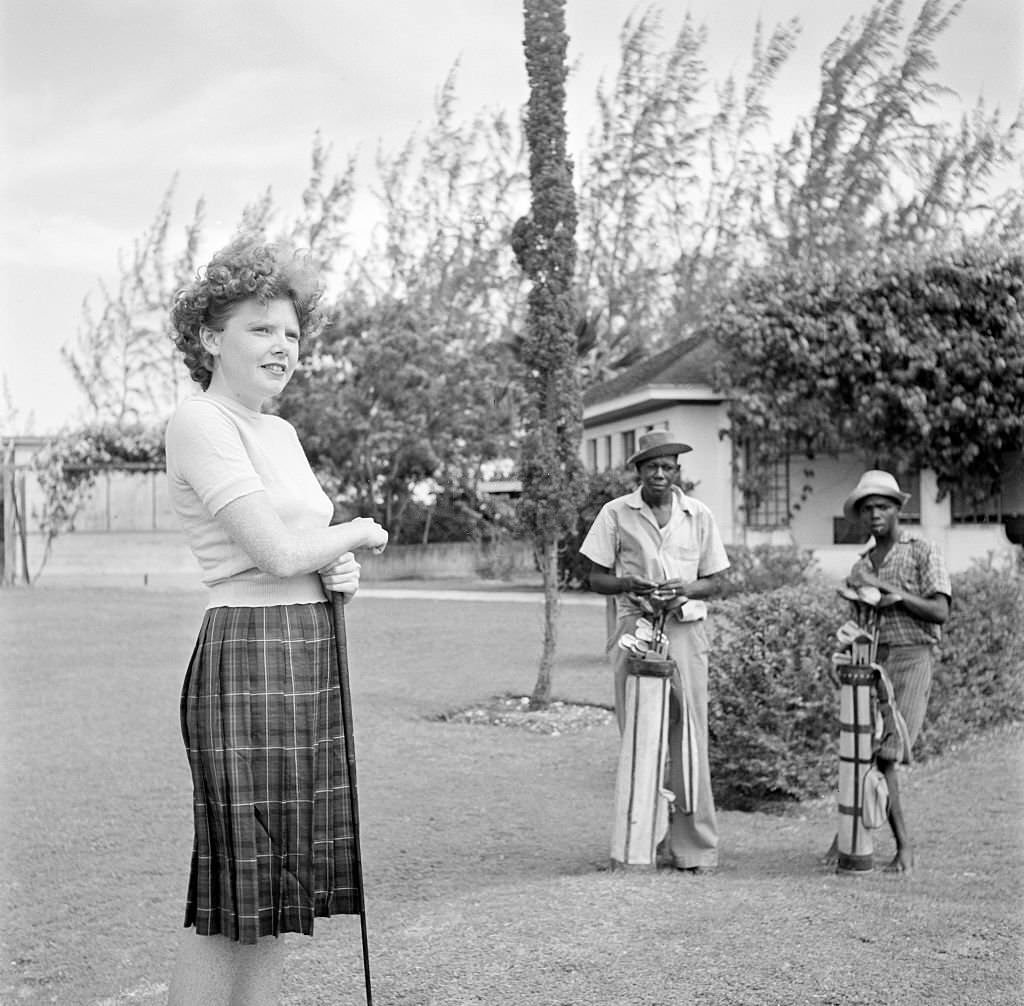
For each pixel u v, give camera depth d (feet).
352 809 10.21
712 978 13.58
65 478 98.78
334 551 9.89
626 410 83.92
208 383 10.82
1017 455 72.54
